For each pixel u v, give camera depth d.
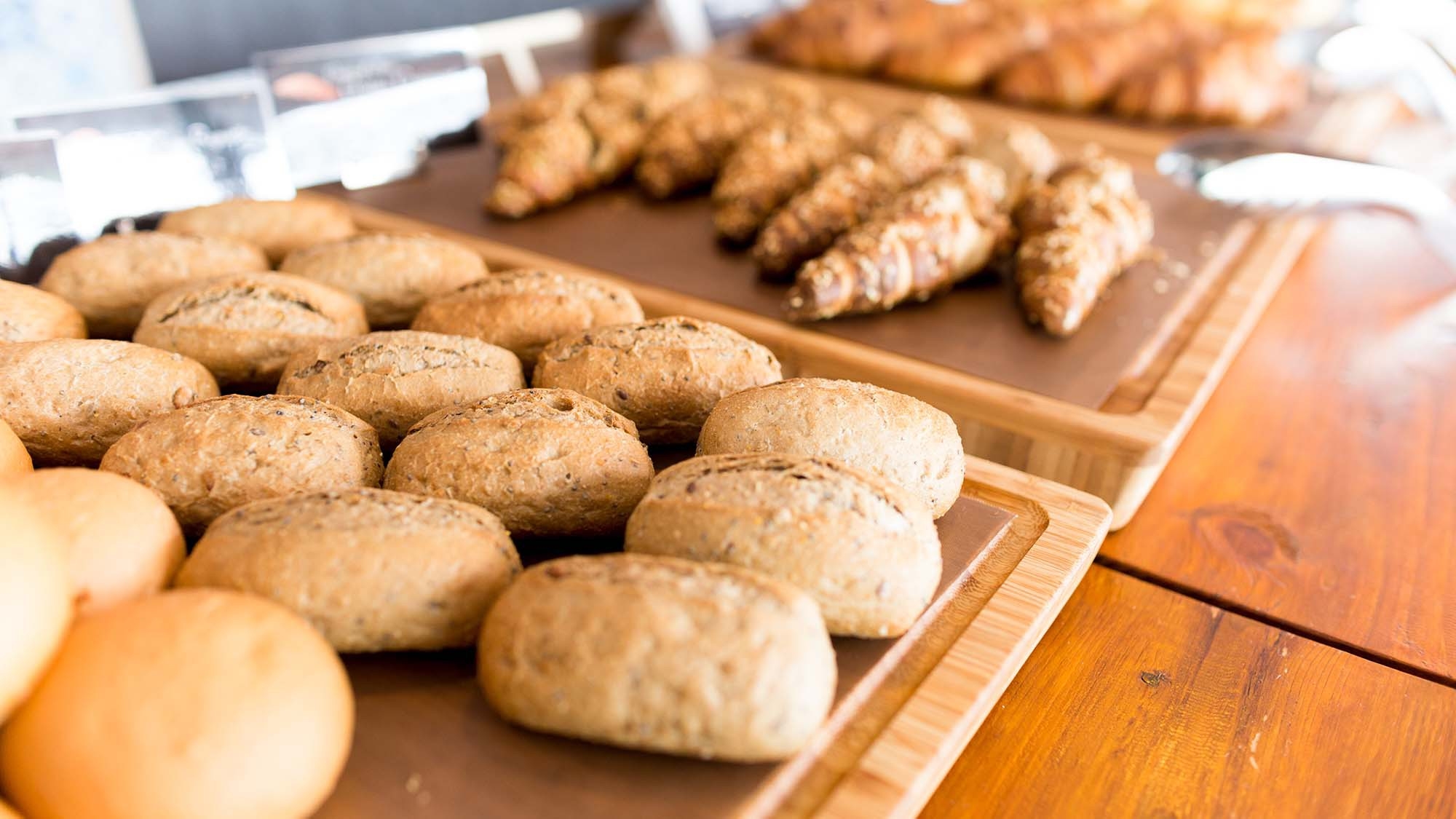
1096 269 0.78
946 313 0.79
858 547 0.50
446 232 0.87
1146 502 0.69
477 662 0.50
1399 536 0.66
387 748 0.48
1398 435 0.74
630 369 0.62
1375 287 0.92
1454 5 1.46
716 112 1.03
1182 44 1.30
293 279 0.67
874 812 0.47
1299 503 0.69
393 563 0.49
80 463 0.59
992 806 0.52
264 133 0.81
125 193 0.76
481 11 1.45
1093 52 1.23
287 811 0.44
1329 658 0.59
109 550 0.48
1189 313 0.80
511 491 0.55
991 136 0.94
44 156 0.70
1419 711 0.56
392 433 0.61
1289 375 0.80
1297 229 0.92
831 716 0.50
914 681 0.52
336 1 1.23
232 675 0.44
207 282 0.66
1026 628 0.54
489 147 1.04
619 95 1.09
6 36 0.91
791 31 1.38
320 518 0.50
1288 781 0.53
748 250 0.87
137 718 0.43
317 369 0.61
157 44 1.05
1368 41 1.43
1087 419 0.67
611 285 0.70
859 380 0.73
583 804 0.46
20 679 0.43
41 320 0.63
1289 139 1.06
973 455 0.71
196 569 0.49
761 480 0.52
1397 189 0.92
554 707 0.46
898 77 1.31
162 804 0.42
